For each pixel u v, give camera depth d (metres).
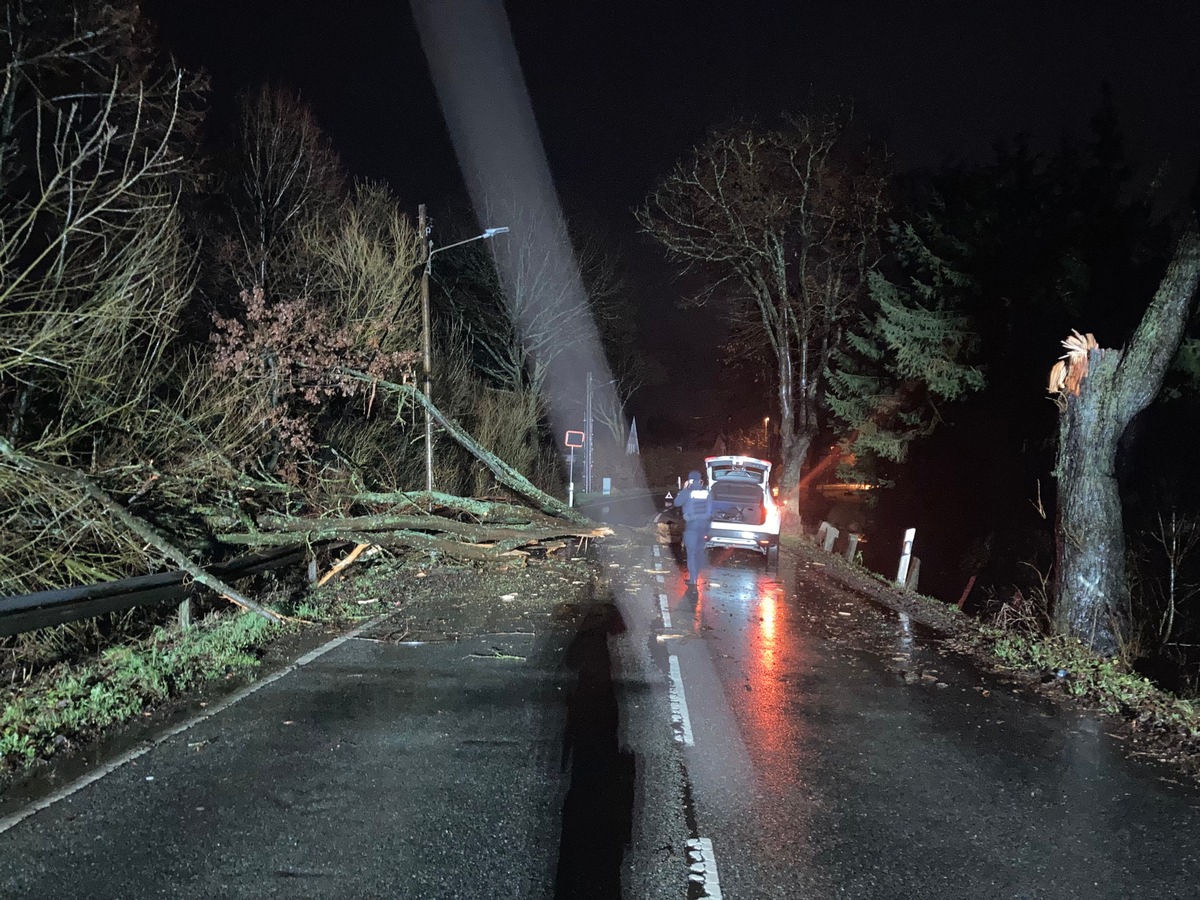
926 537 26.33
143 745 6.39
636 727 7.08
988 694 8.46
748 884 4.55
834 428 31.77
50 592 7.70
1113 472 10.63
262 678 8.41
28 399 10.49
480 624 11.30
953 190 25.38
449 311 42.78
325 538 14.06
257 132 18.45
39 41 13.07
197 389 12.36
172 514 12.17
